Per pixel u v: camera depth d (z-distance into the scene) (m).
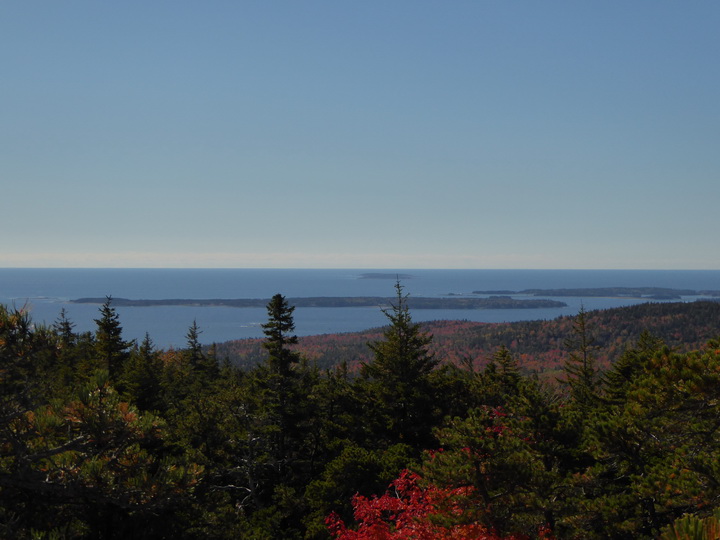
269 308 35.59
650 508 13.41
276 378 34.94
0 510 10.37
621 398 34.28
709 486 11.07
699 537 2.68
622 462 14.65
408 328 36.09
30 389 11.09
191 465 11.77
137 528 12.27
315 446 37.72
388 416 33.66
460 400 36.44
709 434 11.70
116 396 11.52
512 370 43.66
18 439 10.80
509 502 13.66
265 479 30.75
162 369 68.94
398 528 14.39
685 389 10.55
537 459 15.02
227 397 31.70
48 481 10.67
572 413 16.25
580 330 47.69
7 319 10.73
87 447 11.23
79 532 11.49
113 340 45.22
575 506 13.23
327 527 19.73
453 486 13.88
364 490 21.58
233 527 14.71
